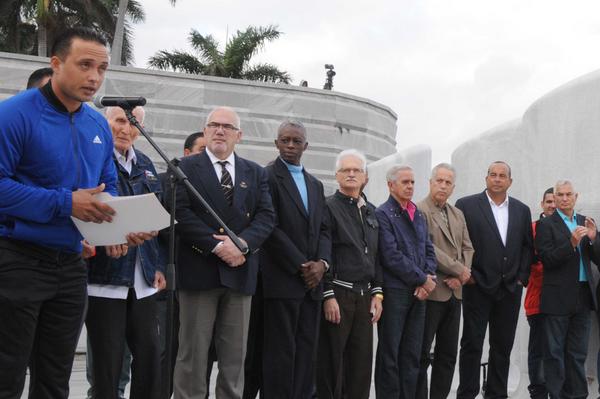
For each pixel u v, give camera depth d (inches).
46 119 120.6
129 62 1090.1
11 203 115.3
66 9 1000.9
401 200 217.5
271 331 187.5
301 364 191.6
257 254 176.1
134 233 128.0
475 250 228.7
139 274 153.9
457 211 228.4
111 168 137.0
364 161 209.5
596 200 239.5
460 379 229.3
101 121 131.9
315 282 188.5
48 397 124.3
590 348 241.4
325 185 698.2
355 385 199.9
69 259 123.2
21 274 117.3
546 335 223.5
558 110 253.3
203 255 168.7
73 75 119.7
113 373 148.5
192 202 171.3
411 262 209.0
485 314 227.3
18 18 1042.1
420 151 317.1
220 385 171.3
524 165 270.1
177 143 641.6
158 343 156.2
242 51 1047.0
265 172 183.5
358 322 200.4
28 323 118.1
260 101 682.2
